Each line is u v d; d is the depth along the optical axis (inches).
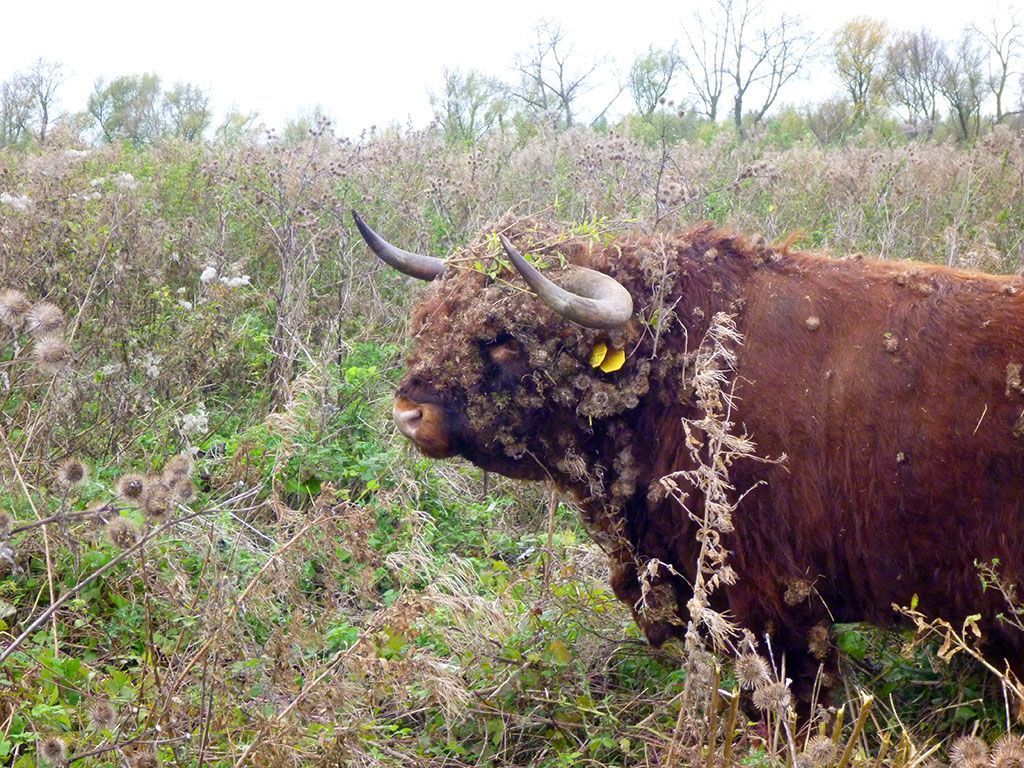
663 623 165.2
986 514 137.3
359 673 145.5
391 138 418.9
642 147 380.5
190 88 785.6
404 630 147.3
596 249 161.3
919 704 164.6
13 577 175.6
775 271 154.3
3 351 197.5
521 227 164.1
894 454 140.6
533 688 163.6
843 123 766.5
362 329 273.6
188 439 219.3
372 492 215.5
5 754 130.7
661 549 161.3
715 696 119.8
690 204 302.0
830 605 152.3
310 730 137.2
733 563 150.9
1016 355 137.3
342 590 186.7
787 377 146.5
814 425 144.3
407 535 205.8
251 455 211.3
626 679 171.3
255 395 252.1
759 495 147.1
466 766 150.3
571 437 161.2
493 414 160.6
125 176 287.0
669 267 154.9
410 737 154.3
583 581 184.7
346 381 242.5
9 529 130.1
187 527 186.1
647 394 155.8
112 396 224.7
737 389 147.6
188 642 160.1
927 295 145.2
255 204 320.5
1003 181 348.2
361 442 227.9
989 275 148.6
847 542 145.3
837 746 117.3
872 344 143.9
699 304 153.7
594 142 375.6
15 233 252.7
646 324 153.9
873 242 303.0
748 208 337.4
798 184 369.4
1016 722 150.8
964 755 109.7
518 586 186.2
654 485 156.3
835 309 147.8
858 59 872.3
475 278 161.0
